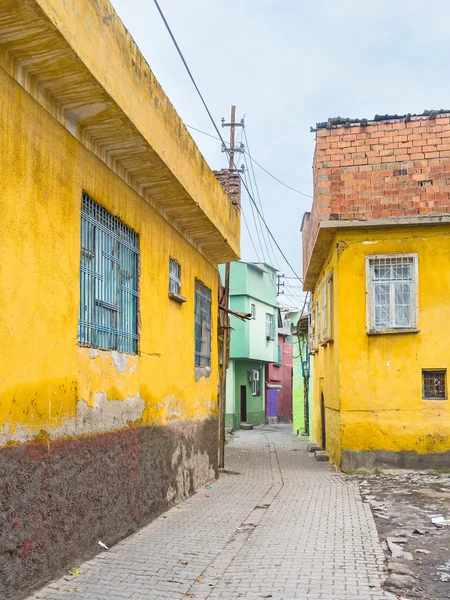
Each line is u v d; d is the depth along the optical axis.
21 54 4.74
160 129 6.98
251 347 31.75
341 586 5.07
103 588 5.02
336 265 12.38
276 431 30.06
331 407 13.72
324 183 12.33
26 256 4.84
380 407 11.91
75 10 4.83
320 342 15.86
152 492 7.81
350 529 7.10
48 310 5.18
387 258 12.15
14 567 4.52
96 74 5.18
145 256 7.87
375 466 11.80
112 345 6.74
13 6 4.23
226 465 14.59
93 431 6.03
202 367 10.91
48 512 5.06
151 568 5.62
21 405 4.70
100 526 6.11
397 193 12.11
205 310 11.53
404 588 5.01
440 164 12.05
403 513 7.94
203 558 6.01
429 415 11.77
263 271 34.16
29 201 4.92
